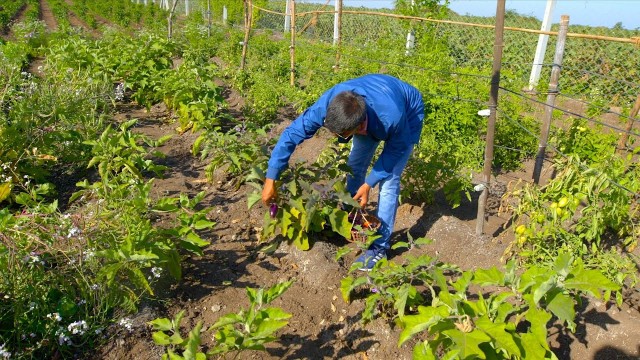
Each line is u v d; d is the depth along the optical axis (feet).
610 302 10.01
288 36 45.75
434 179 14.26
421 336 10.08
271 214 12.01
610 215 10.98
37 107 17.22
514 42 34.73
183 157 19.13
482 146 18.98
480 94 20.92
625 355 9.12
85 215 11.61
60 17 75.25
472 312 7.94
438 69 23.49
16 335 9.37
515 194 11.84
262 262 12.45
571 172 10.69
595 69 29.84
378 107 9.89
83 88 21.48
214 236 13.52
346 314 10.78
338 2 28.86
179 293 11.28
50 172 17.17
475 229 13.35
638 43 14.19
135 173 15.83
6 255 9.40
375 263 10.85
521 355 7.41
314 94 23.50
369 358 9.80
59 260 10.12
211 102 21.24
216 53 42.63
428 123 19.25
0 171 14.87
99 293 9.88
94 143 15.78
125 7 90.79
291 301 11.19
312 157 19.03
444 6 33.55
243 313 8.95
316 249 12.36
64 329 9.35
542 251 10.80
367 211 14.52
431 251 12.62
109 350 9.66
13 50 36.76
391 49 32.27
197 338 7.80
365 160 12.37
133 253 10.09
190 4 96.07
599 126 20.61
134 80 26.71
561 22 15.23
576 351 9.42
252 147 15.80
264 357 9.77
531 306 7.86
